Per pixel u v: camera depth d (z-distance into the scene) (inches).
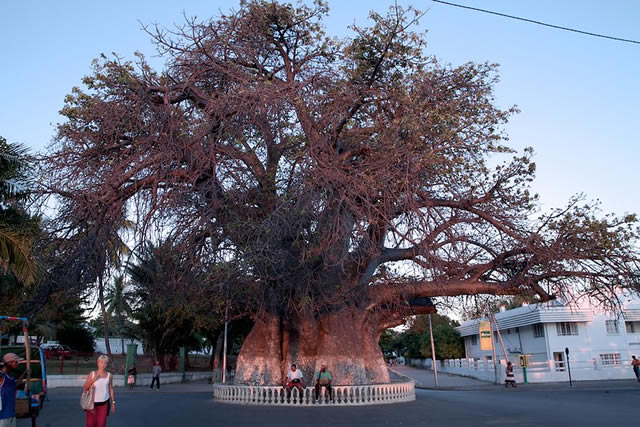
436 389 1326.3
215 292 692.1
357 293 804.6
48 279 654.5
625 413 603.2
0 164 669.9
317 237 581.6
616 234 704.4
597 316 1723.7
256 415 596.4
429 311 882.1
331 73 676.1
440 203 701.3
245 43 694.5
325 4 717.3
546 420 534.3
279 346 821.9
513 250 746.8
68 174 632.4
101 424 370.0
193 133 612.4
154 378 1330.0
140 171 631.2
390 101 689.0
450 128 658.2
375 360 845.2
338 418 565.0
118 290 1362.0
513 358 1969.7
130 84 657.6
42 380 626.8
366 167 603.5
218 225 609.6
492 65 745.6
